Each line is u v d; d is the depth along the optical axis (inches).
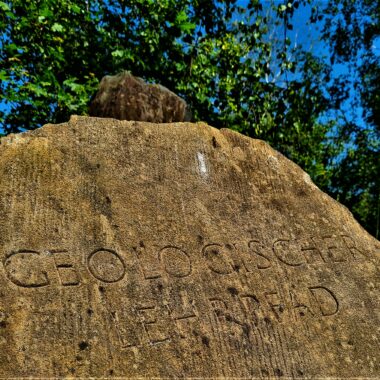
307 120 293.6
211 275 87.5
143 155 96.5
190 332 78.1
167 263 85.0
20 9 208.5
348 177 393.7
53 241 78.3
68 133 91.8
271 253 97.3
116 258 81.2
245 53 264.4
